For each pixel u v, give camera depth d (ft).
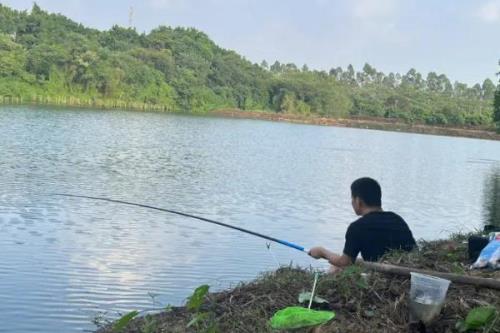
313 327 11.73
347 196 64.69
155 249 33.50
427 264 14.75
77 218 40.86
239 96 351.25
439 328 11.62
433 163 126.41
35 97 261.03
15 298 23.89
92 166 75.77
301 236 41.75
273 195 61.72
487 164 131.95
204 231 38.65
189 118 256.73
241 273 29.19
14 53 265.95
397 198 68.28
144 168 78.28
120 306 23.85
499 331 10.98
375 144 188.75
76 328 21.35
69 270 28.37
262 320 12.34
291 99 356.59
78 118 181.27
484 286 12.74
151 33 362.74
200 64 338.95
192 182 67.82
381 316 12.21
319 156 123.44
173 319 13.16
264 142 154.20
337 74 476.13
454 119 351.67
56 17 330.13
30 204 45.19
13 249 31.76
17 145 94.43
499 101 154.71
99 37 337.52
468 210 61.52
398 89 428.15
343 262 15.20
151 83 304.71
